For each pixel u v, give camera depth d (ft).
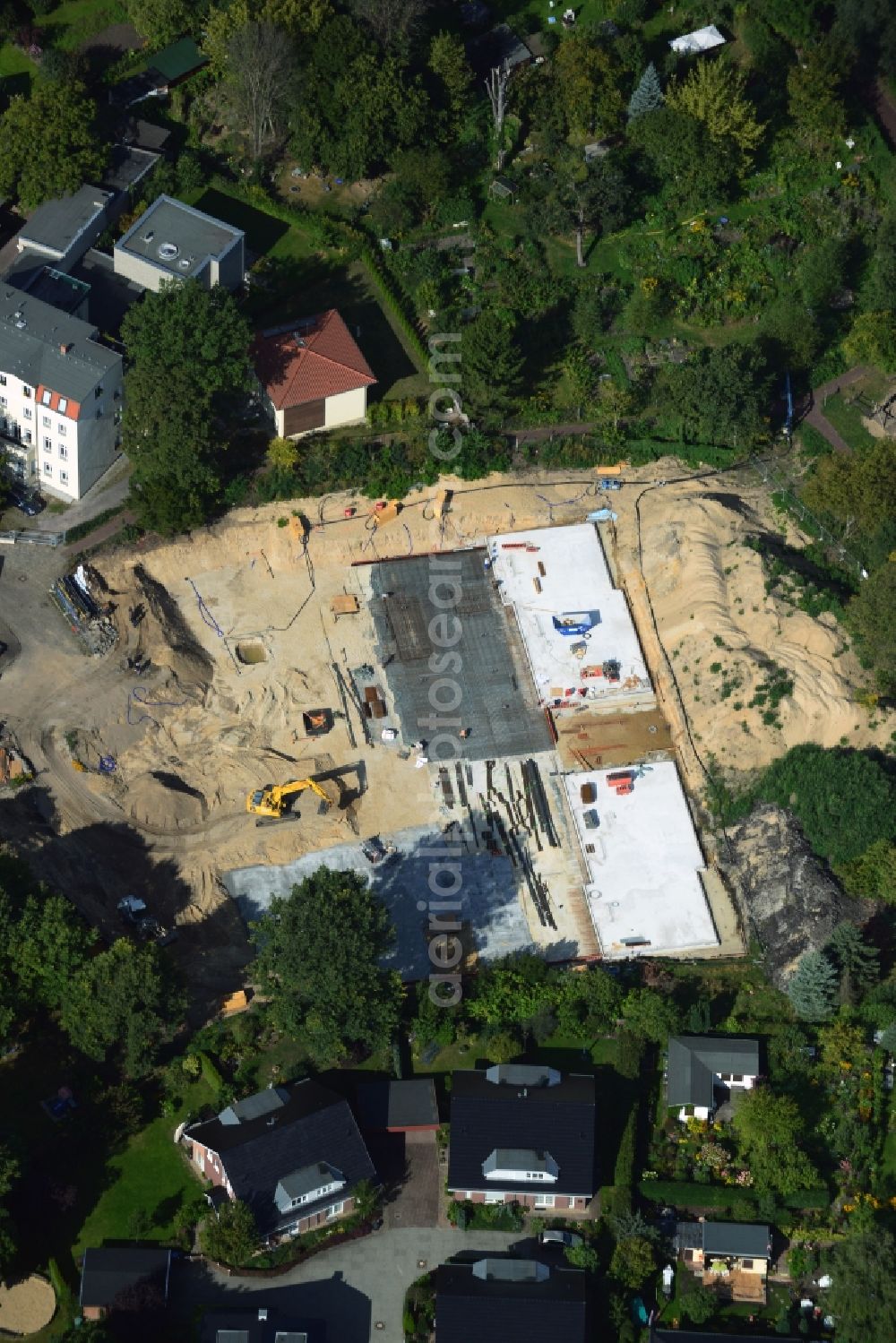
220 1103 575.38
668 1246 555.69
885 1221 557.74
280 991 579.89
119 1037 566.36
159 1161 566.36
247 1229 538.47
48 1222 551.59
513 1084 574.56
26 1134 565.12
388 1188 567.59
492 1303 534.78
